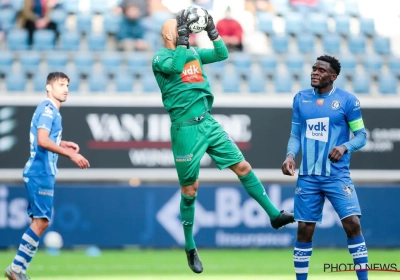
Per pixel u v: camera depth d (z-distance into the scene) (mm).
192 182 27594
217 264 41000
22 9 57062
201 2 60188
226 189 48438
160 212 48031
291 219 27547
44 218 28219
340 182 26250
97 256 44906
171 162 48594
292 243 48844
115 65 55156
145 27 57562
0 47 56125
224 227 48344
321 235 48562
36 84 53406
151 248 48531
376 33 60750
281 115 49125
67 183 51156
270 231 48625
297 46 58750
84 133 48219
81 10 59125
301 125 26828
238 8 60281
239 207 48469
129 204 47875
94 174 48250
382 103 49438
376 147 49406
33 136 28109
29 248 28031
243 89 54438
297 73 55969
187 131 27031
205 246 48219
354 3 62469
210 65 55375
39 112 28047
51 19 57469
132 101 48500
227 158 27359
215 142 27359
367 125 49406
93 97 48406
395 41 60500
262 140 48969
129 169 48438
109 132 48375
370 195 48844
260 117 49031
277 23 60219
